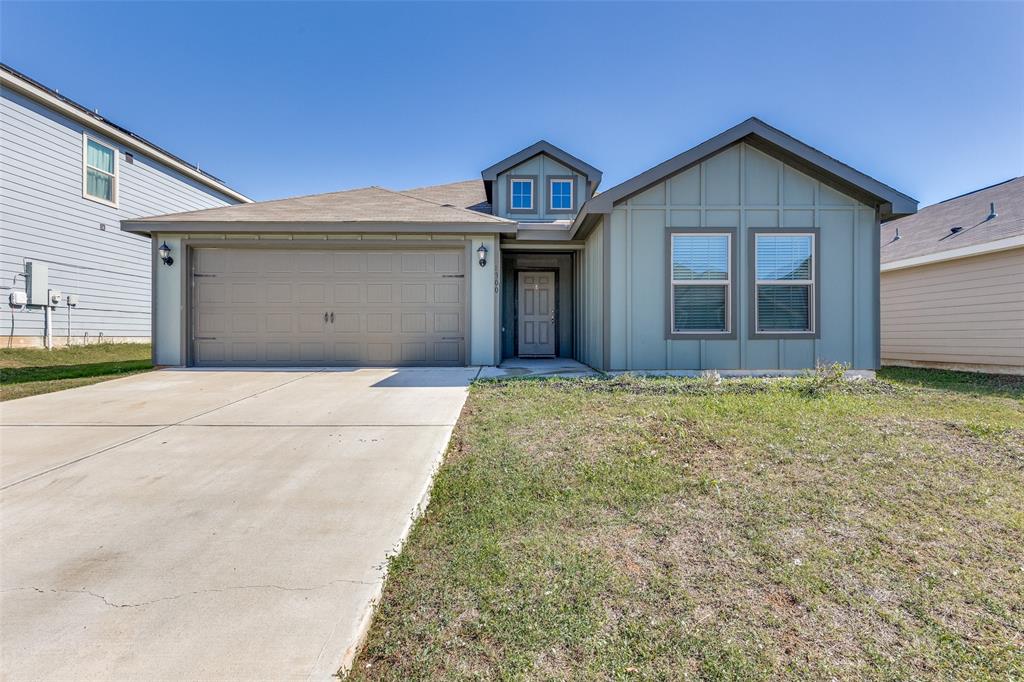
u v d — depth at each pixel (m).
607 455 3.36
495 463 3.26
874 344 7.19
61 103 10.84
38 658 1.54
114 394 5.61
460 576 2.03
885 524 2.45
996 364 8.24
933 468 3.09
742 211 7.16
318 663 1.53
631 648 1.63
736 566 2.11
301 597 1.87
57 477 3.07
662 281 7.17
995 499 2.68
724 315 7.22
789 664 1.56
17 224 10.21
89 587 1.92
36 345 10.62
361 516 2.56
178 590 1.91
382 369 8.00
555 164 11.82
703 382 5.98
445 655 1.60
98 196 12.05
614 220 7.17
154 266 8.23
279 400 5.26
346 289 8.40
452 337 8.45
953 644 1.66
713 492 2.81
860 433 3.74
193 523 2.47
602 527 2.46
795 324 7.21
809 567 2.09
